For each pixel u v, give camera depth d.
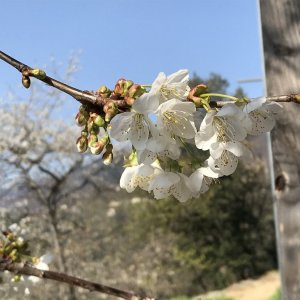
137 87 1.34
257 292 12.84
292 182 2.43
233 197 13.84
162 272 12.86
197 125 1.40
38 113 10.37
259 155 13.38
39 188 9.63
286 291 2.48
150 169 1.52
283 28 2.46
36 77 1.42
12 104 10.20
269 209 14.30
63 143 10.31
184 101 1.34
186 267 13.24
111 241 11.98
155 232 13.07
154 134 1.33
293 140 2.41
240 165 13.41
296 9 2.45
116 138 1.33
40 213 9.92
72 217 11.15
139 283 12.05
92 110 1.42
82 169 10.90
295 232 2.45
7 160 9.71
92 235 11.34
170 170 1.54
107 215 12.17
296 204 2.45
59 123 10.47
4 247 2.50
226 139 1.36
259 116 1.37
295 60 2.43
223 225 13.81
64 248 10.01
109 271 11.42
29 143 9.96
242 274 14.13
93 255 11.24
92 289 2.14
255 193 14.09
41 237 9.67
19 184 9.93
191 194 1.56
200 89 1.32
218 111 1.31
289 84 2.42
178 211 13.14
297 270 2.45
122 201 12.89
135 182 1.56
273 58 2.46
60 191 10.26
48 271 2.18
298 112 2.41
